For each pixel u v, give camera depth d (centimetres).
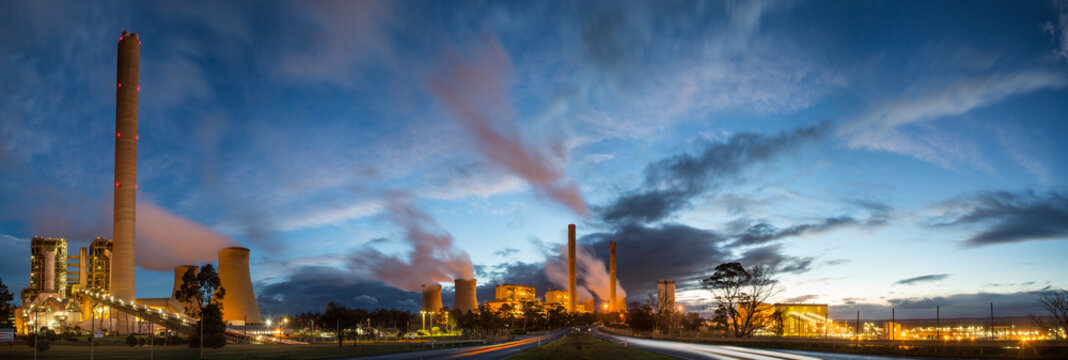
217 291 12962
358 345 9862
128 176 17875
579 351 6725
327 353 7406
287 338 12838
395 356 6856
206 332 9175
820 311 14938
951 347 5659
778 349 7462
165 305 19662
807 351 6850
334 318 9638
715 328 16388
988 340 5919
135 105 18362
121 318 16225
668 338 12794
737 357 5856
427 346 9731
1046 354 5016
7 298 9856
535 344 10325
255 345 10112
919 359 5347
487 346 9912
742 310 13250
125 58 18288
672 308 19562
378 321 18125
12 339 8675
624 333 17725
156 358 6912
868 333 12462
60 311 16012
